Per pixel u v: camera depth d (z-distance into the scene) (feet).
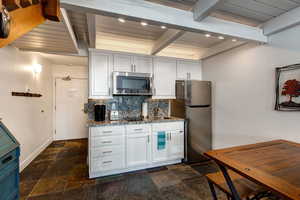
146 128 8.94
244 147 5.52
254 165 4.01
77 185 7.25
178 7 6.06
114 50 10.00
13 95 7.96
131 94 9.57
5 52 7.36
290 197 2.69
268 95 7.41
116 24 7.38
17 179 4.48
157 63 10.52
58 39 7.27
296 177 3.40
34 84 10.50
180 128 9.82
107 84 9.32
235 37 6.95
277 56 7.04
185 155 9.98
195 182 7.54
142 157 8.86
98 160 7.95
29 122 9.71
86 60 13.10
